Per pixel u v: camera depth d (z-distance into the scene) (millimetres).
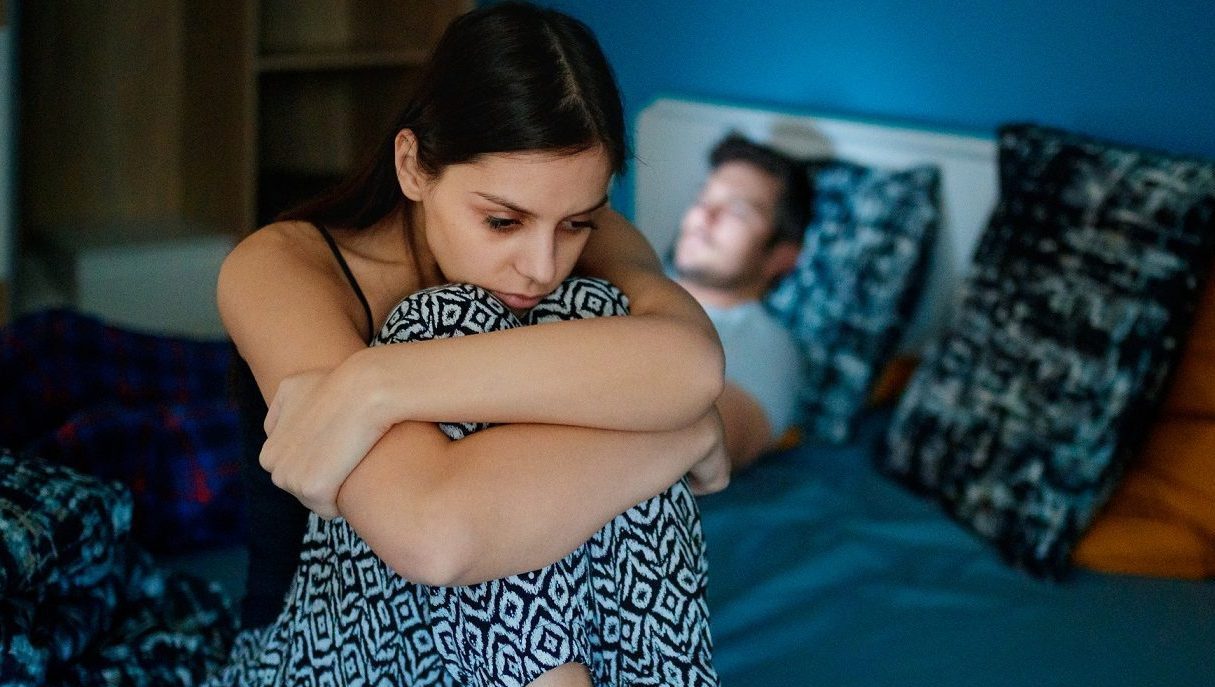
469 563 923
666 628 1023
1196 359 1827
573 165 959
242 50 3322
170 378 2207
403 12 3705
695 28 3033
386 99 3801
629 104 3305
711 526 1933
